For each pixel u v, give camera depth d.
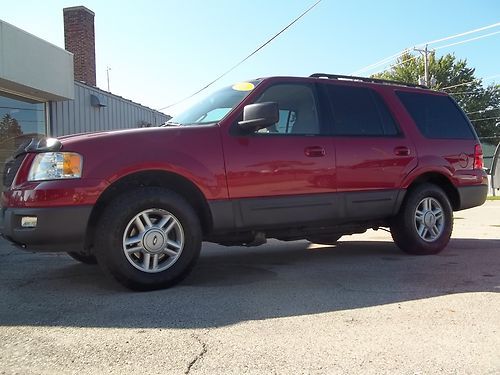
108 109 15.70
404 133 6.30
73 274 5.51
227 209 4.99
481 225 10.64
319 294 4.59
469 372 2.97
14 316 3.96
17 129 12.23
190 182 4.84
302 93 5.72
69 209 4.36
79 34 16.86
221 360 3.12
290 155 5.32
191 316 3.93
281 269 5.76
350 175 5.71
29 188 4.42
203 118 5.42
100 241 4.50
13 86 11.23
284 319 3.87
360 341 3.43
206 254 7.02
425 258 6.32
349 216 5.74
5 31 10.47
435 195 6.50
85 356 3.18
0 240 8.23
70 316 3.95
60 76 12.53
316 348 3.30
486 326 3.72
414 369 3.00
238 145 5.08
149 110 19.25
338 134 5.76
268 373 2.95
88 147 4.52
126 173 4.55
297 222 5.39
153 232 4.63
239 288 4.80
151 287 4.66
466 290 4.70
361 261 6.20
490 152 58.16
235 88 5.67
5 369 3.01
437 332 3.60
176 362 3.09
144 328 3.66
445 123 6.80
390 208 6.09
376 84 6.39
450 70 56.69
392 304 4.26
